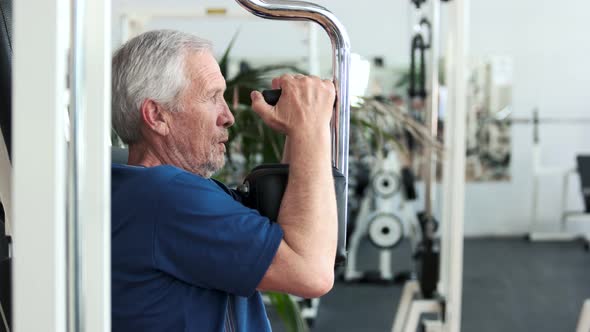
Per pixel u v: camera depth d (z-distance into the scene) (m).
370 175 5.10
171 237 0.86
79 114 0.54
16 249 0.50
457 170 2.23
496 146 6.67
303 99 0.88
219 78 0.98
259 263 0.84
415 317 2.55
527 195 6.75
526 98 6.63
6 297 0.84
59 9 0.49
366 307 4.52
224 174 2.35
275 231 0.85
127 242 0.87
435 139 2.64
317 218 0.86
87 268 0.55
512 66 6.58
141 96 0.94
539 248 6.24
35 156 0.50
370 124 2.42
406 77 6.34
